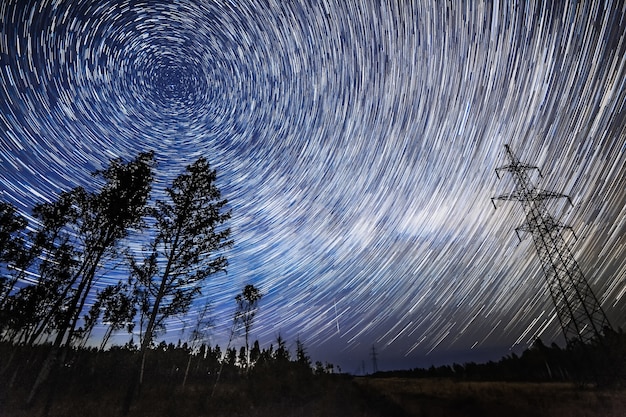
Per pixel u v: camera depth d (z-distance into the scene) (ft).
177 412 45.55
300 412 47.98
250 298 112.88
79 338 64.49
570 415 33.14
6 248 56.54
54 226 54.90
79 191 54.08
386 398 56.39
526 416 34.42
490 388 65.87
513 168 68.54
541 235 59.82
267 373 101.81
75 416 41.29
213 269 58.54
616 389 42.34
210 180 62.18
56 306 56.39
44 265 57.06
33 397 44.01
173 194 60.29
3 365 62.54
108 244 52.01
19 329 57.00
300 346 134.51
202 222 58.39
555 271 56.44
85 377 75.61
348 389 80.18
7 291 56.90
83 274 50.52
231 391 75.97
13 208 59.72
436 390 67.82
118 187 54.24
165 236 57.62
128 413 43.78
